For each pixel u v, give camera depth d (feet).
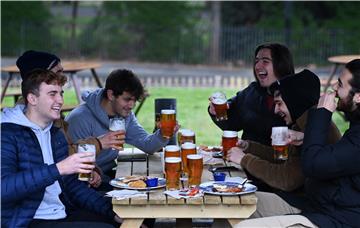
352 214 14.28
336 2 102.01
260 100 19.43
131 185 14.75
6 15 94.63
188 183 14.84
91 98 18.75
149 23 97.40
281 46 19.39
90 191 15.92
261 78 19.30
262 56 19.29
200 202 13.79
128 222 14.08
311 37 93.25
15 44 93.66
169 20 97.50
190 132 17.37
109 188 18.58
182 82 65.05
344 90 14.32
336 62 40.45
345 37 93.25
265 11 103.45
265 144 19.56
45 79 14.14
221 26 103.76
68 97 52.85
